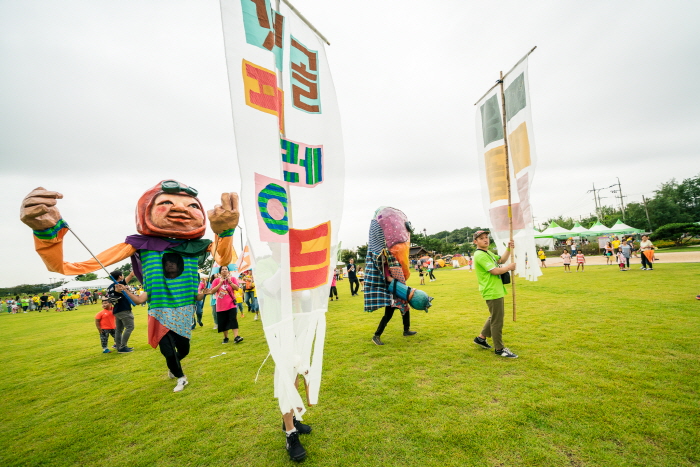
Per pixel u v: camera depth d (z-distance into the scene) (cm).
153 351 595
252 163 199
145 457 238
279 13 250
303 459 216
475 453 209
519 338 444
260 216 201
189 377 410
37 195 256
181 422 288
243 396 334
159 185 381
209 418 290
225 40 198
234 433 261
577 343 404
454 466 199
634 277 989
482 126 555
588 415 241
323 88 278
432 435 232
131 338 739
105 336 616
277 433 256
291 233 239
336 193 269
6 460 249
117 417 311
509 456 204
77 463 239
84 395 384
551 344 409
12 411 352
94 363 540
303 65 264
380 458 212
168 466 224
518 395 281
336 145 276
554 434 223
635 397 262
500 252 516
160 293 365
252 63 208
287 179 242
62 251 282
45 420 322
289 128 246
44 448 264
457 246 5166
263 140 207
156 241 371
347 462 211
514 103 489
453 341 465
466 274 1864
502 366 351
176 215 364
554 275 1266
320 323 244
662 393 263
